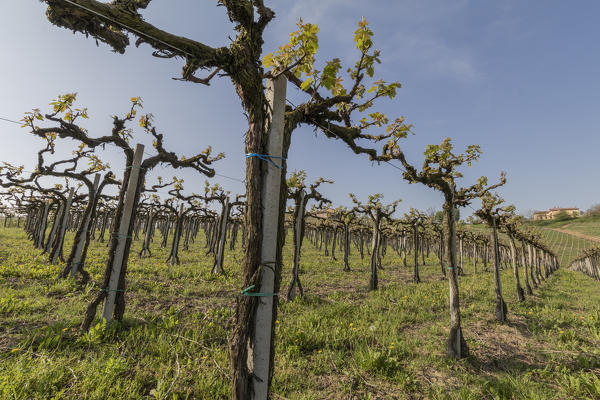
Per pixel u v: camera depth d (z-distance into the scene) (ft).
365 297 31.96
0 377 9.86
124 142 18.78
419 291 35.70
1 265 29.19
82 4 5.72
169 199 66.90
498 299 26.91
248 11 7.16
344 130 11.98
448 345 17.81
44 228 50.37
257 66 7.61
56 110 17.11
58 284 23.67
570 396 13.60
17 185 31.07
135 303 21.71
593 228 244.83
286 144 9.13
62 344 13.80
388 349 17.13
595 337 21.40
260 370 7.06
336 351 16.55
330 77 8.64
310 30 7.54
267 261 7.41
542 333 23.34
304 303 26.53
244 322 7.08
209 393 11.09
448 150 20.75
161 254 55.16
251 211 7.50
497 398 12.65
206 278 34.42
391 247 142.00
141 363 12.94
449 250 19.47
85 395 9.89
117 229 17.29
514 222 41.14
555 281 68.64
